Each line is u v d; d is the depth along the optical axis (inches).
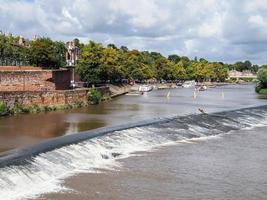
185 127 2618.1
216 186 1494.8
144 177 1569.9
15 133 2187.5
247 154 2011.6
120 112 3425.2
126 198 1342.3
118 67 6501.0
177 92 7529.5
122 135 2174.0
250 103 4820.4
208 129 2687.0
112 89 6382.9
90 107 3902.6
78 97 3998.5
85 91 4188.0
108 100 5000.0
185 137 2401.6
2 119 2812.5
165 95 6427.2
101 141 1998.0
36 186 1398.9
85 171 1604.3
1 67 3973.9
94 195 1353.3
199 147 2149.4
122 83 7662.4
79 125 2522.1
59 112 3358.8
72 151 1760.6
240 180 1571.1
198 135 2498.8
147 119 2787.9
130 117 3024.1
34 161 1547.7
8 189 1327.5
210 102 4943.4
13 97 3198.8
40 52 4788.4
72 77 4847.4
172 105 4340.6
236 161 1861.5
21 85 3607.3
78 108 3772.1
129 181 1513.3
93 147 1886.1
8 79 3523.6
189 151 2041.1
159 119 2746.1
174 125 2618.1
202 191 1437.0
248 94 7042.3
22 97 3289.9
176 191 1428.4
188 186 1485.0
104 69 5713.6
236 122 3053.6
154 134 2327.8
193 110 3722.9
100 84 5999.0
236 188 1477.6
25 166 1488.7
